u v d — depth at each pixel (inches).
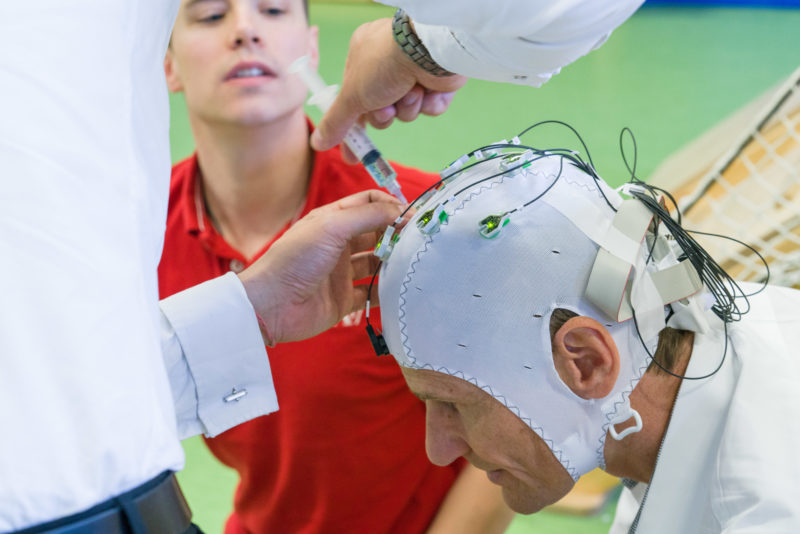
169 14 32.3
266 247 56.2
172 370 41.0
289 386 53.5
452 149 159.9
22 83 26.0
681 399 35.8
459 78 43.2
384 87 43.3
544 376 35.4
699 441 35.4
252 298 43.0
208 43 52.0
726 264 60.6
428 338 36.0
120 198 27.3
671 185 103.2
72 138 26.4
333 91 47.3
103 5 28.0
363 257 46.8
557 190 35.5
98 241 26.1
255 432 55.2
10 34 26.3
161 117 31.8
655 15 278.2
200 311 41.3
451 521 55.2
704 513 34.5
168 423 26.9
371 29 43.9
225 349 41.7
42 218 25.3
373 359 53.2
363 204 44.6
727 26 256.2
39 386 24.3
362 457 54.5
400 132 168.4
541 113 180.7
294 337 45.3
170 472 27.0
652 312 34.6
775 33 246.5
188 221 56.1
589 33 29.6
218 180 56.6
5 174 25.3
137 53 29.5
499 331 35.2
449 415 38.4
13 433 23.8
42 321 24.7
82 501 24.2
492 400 36.2
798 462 31.3
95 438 24.5
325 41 245.4
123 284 26.4
